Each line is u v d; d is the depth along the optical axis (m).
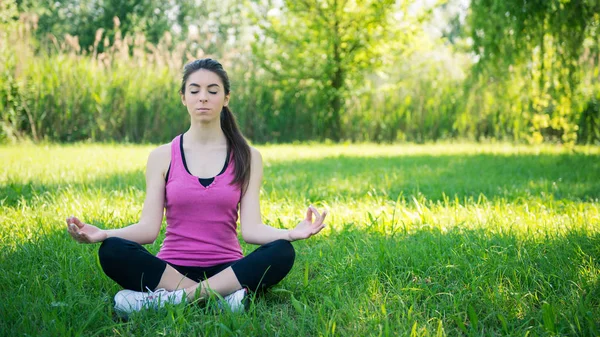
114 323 2.42
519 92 9.68
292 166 8.02
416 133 15.49
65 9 27.75
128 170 7.05
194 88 2.77
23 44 12.67
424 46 16.09
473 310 2.40
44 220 4.10
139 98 13.41
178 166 2.79
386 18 15.47
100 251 2.52
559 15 8.68
